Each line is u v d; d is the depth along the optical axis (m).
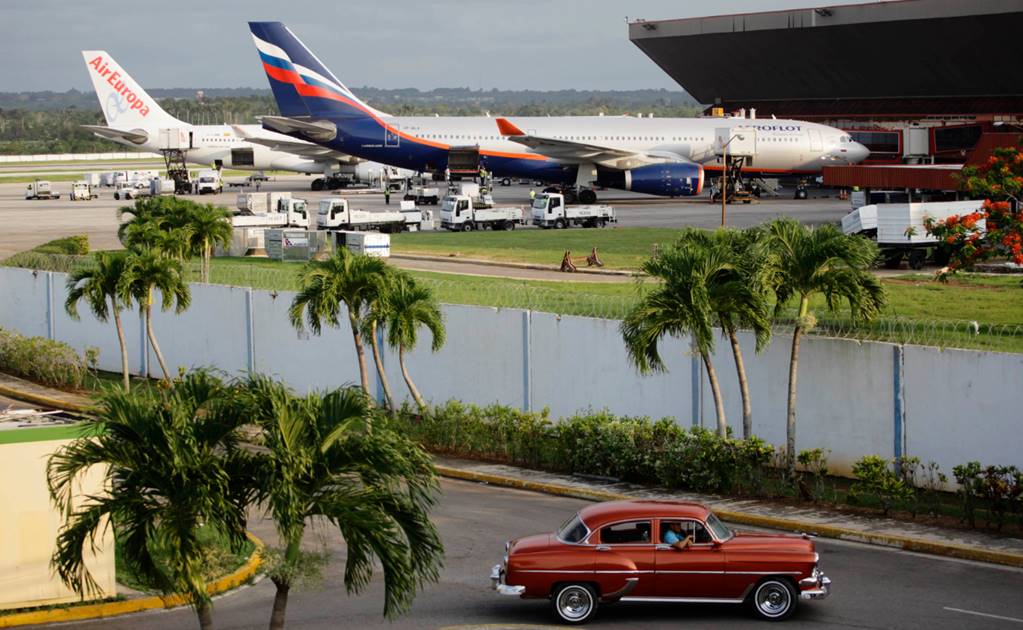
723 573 22.84
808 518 30.86
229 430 18.44
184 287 47.75
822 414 35.84
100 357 56.06
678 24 184.88
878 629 22.47
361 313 45.16
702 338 33.62
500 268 77.81
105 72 167.50
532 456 37.69
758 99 190.00
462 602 24.59
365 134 135.62
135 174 172.75
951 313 55.06
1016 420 32.06
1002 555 27.30
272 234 85.75
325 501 18.00
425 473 19.34
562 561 22.84
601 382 40.28
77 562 18.39
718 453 33.53
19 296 59.91
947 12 151.62
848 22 162.62
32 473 23.95
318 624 23.41
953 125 137.12
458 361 43.66
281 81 135.88
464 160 135.75
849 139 135.88
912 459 32.66
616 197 143.12
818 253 33.78
